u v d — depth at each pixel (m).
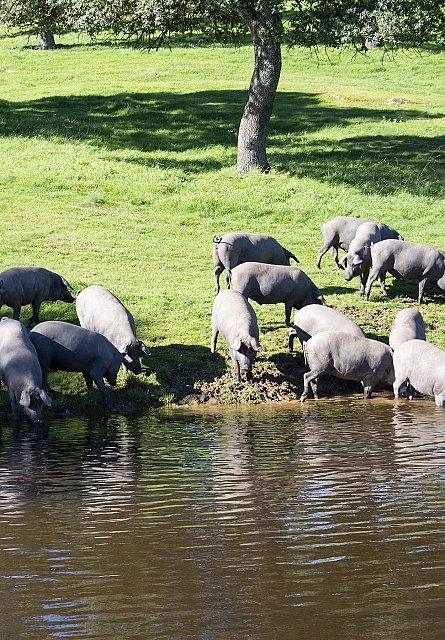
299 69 44.94
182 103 35.47
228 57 46.62
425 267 17.66
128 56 46.81
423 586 5.75
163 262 19.73
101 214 23.20
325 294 18.02
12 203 23.67
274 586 5.77
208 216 23.42
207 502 7.77
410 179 26.81
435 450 9.79
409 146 30.61
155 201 24.30
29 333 12.78
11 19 28.78
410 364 13.22
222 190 25.05
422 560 6.18
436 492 7.93
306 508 7.50
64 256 19.66
